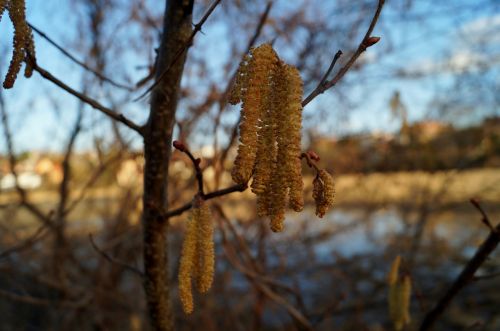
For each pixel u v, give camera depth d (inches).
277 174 5.2
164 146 8.4
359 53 6.4
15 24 6.1
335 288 25.7
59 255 20.1
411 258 25.4
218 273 21.0
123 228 21.0
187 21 8.2
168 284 8.9
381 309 27.4
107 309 22.1
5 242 21.3
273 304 20.8
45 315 22.5
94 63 19.6
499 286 29.1
